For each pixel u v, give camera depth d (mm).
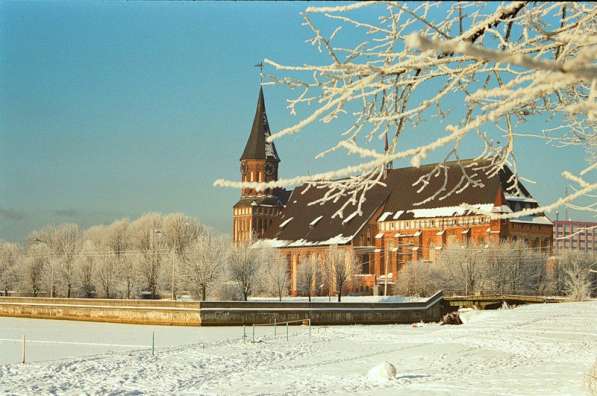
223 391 37312
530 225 139875
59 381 41406
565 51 6828
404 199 158500
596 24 7914
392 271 155750
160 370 46781
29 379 42062
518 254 126438
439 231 148000
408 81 7801
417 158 5879
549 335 65500
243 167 195875
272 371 45688
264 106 198250
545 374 39594
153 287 132125
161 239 158875
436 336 68500
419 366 47156
